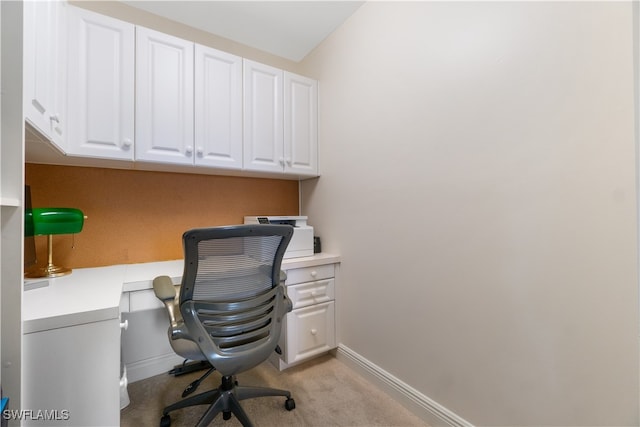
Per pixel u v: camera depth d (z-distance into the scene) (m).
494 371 1.08
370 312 1.65
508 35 1.03
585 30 0.85
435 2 1.29
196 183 1.92
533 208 0.97
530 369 0.98
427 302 1.33
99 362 0.85
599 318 0.83
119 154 1.36
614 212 0.80
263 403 1.44
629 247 0.78
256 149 1.79
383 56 1.56
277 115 1.88
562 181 0.90
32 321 0.76
